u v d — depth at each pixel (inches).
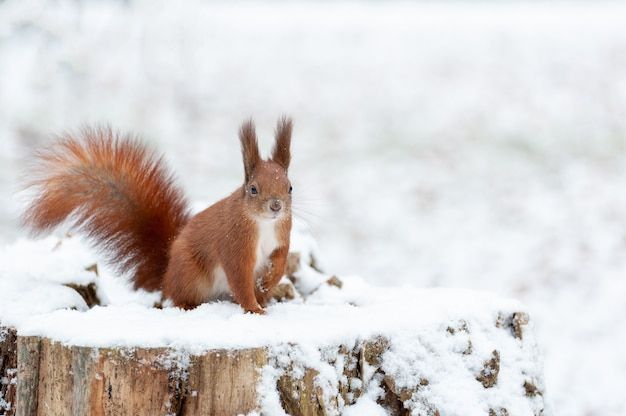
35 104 746.2
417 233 653.3
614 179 745.0
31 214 251.8
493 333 222.4
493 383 214.8
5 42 604.1
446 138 890.7
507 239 628.4
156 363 180.1
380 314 212.5
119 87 925.8
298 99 1037.8
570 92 1009.5
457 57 1198.3
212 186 747.4
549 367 416.8
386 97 1045.2
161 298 255.9
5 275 245.0
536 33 1314.0
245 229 219.1
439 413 203.9
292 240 294.4
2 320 215.6
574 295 517.7
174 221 263.9
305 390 185.6
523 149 847.1
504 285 544.7
